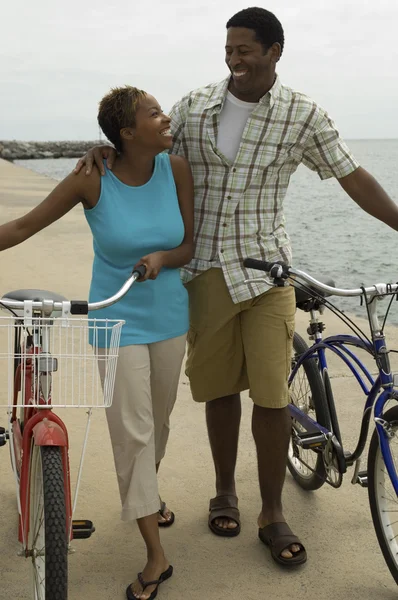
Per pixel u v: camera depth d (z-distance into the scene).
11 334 2.39
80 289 7.66
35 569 2.59
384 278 10.32
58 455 2.40
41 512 2.46
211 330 3.22
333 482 3.34
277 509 3.22
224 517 3.33
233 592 2.91
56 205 2.87
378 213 3.25
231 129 3.10
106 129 2.85
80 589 2.94
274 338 3.09
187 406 4.72
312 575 3.03
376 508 2.94
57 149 93.00
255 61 2.94
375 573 3.04
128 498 2.89
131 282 2.57
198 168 3.18
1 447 4.08
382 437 2.81
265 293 3.11
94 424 4.43
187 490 3.71
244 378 3.34
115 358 2.35
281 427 3.16
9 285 7.77
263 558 3.15
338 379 5.15
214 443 3.42
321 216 19.02
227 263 3.13
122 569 3.08
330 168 3.19
